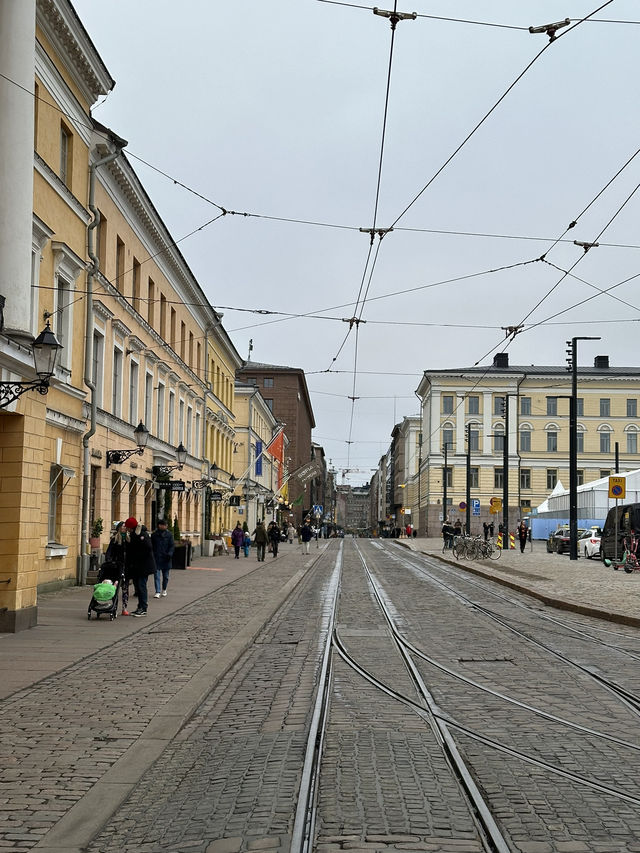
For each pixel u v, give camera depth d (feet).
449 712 29.76
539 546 216.33
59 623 52.85
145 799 20.83
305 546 162.20
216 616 57.77
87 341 83.05
